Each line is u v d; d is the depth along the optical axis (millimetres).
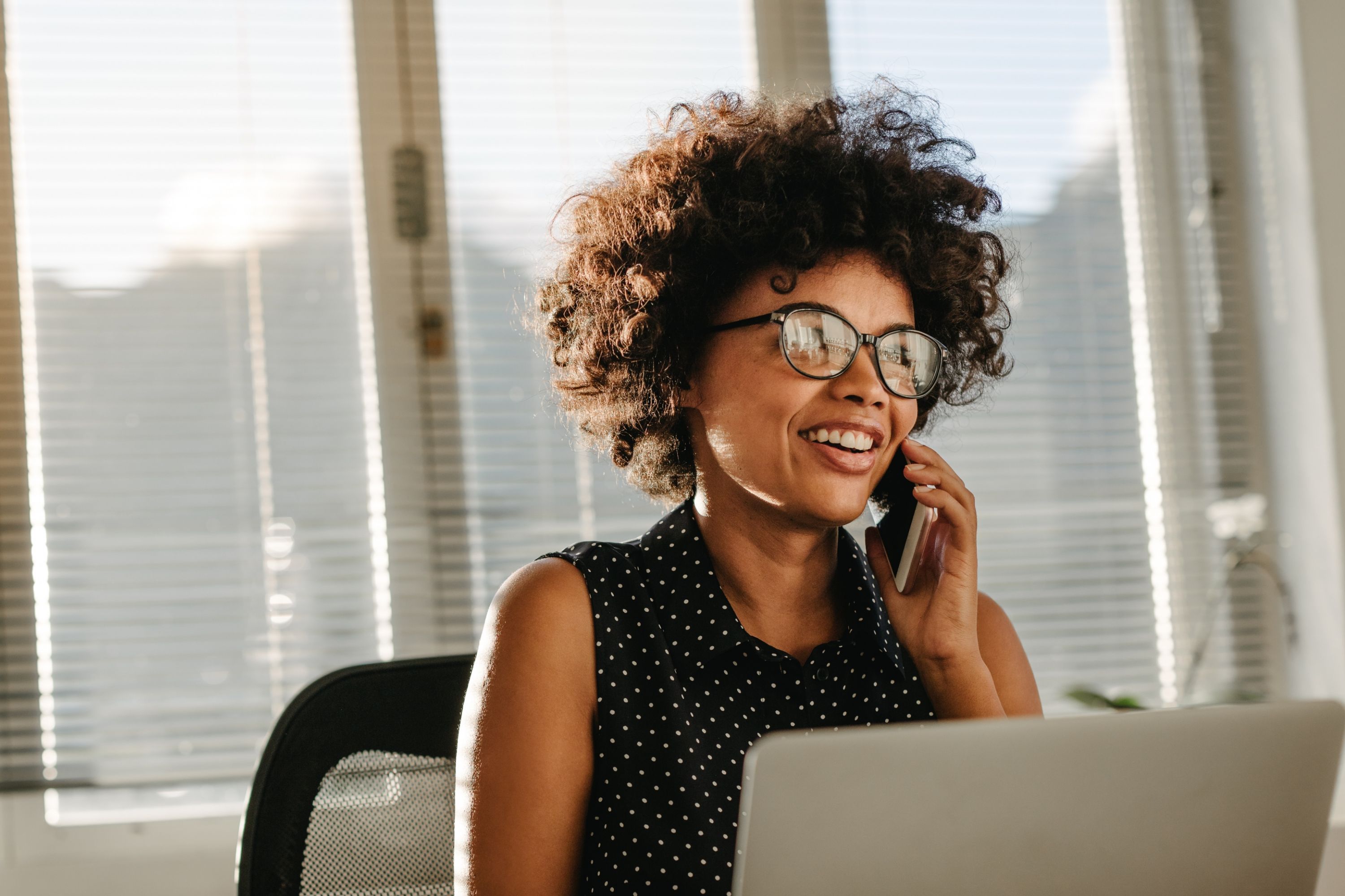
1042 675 2502
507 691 955
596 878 959
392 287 2342
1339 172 2482
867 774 623
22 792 2105
